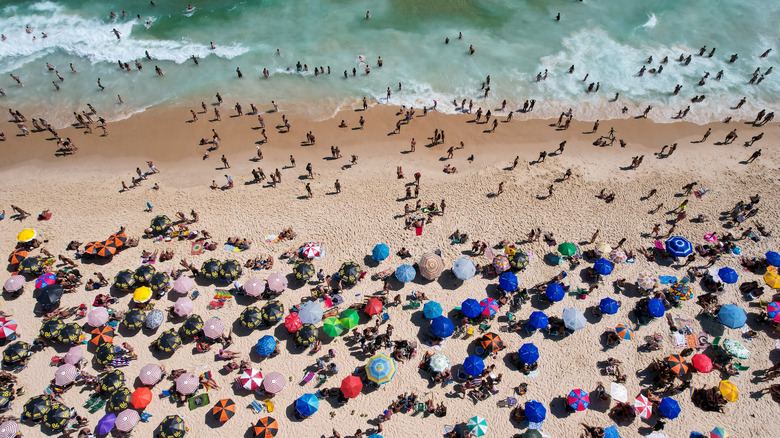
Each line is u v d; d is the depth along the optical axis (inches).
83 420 1040.2
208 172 1624.0
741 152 1715.1
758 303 1261.1
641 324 1218.0
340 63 2073.1
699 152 1718.8
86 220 1448.1
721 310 1191.6
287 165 1652.3
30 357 1144.2
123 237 1338.6
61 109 1872.5
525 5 2399.1
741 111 1895.9
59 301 1235.9
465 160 1681.8
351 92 1952.5
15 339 1175.0
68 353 1116.5
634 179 1603.1
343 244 1380.4
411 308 1243.8
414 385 1111.6
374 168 1643.7
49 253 1341.0
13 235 1401.3
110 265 1322.6
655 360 1160.2
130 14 2313.0
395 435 1036.5
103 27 2236.7
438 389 1107.3
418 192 1528.1
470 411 1073.5
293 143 1744.6
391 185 1569.9
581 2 2410.2
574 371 1140.5
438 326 1154.7
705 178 1605.6
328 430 1045.8
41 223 1434.5
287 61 2082.9
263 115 1851.6
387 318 1217.4
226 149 1716.3
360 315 1227.9
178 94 1936.5
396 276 1262.3
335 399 1092.5
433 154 1706.4
